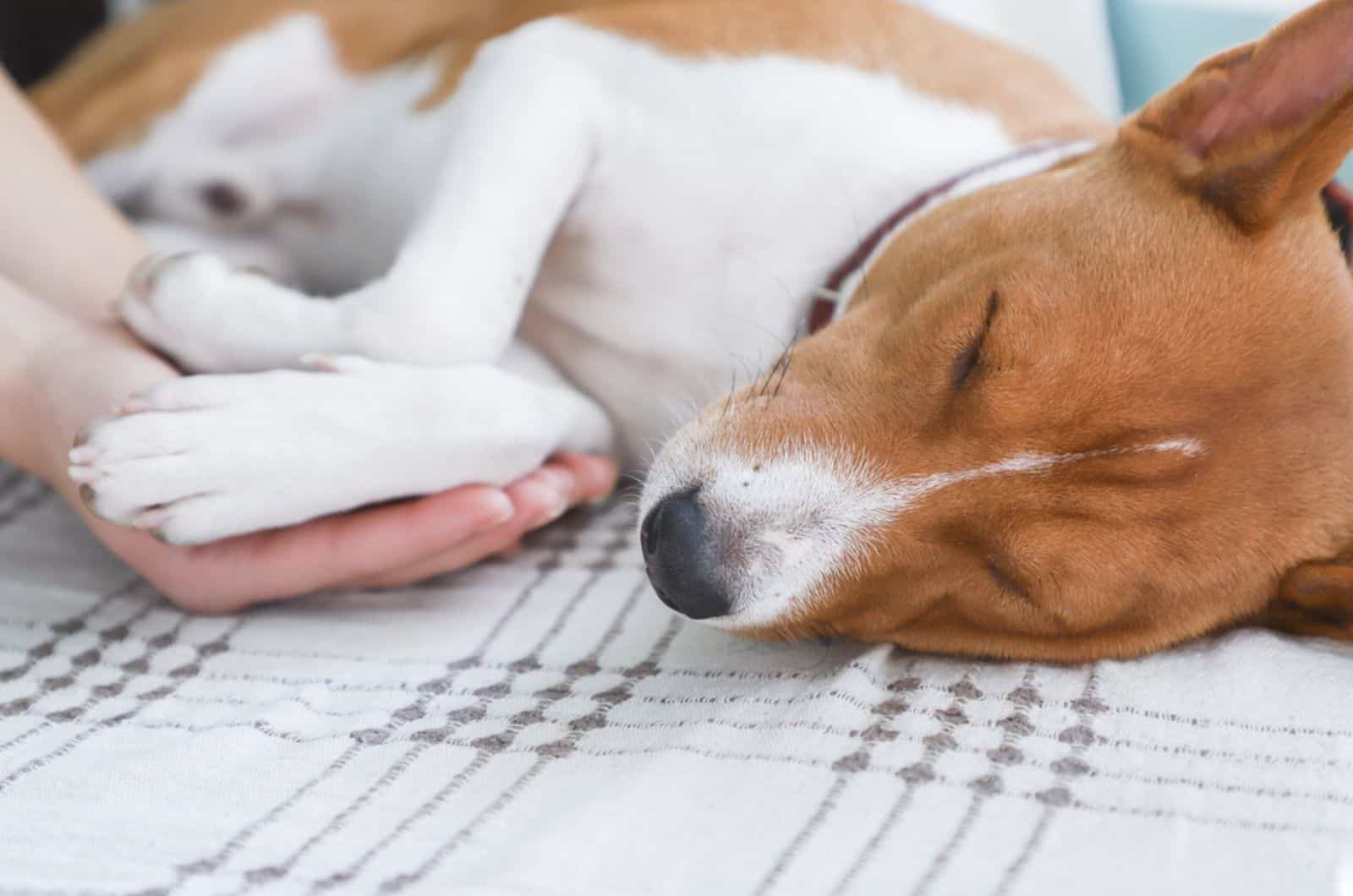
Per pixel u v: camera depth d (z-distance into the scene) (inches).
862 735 23.3
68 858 21.6
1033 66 31.9
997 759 22.9
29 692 24.6
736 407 25.9
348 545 25.7
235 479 25.0
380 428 25.6
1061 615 24.7
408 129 31.6
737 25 29.6
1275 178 24.8
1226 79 25.5
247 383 25.3
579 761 23.2
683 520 25.0
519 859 21.5
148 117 33.8
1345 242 26.7
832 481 25.1
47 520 28.6
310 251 34.2
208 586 25.9
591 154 28.8
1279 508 24.9
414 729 23.7
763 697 24.1
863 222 28.9
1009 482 24.8
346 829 22.2
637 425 30.3
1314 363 25.0
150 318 26.9
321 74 33.8
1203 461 24.7
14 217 28.9
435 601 26.7
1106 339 24.7
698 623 25.9
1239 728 23.3
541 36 29.5
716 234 29.1
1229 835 21.9
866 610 25.5
